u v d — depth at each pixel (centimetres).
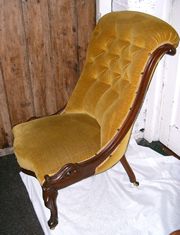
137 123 218
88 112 163
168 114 204
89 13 190
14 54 185
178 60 182
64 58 198
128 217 158
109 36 156
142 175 184
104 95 153
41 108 210
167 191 171
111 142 139
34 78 197
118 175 185
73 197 171
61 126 154
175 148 208
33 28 182
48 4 178
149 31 132
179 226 151
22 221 163
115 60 151
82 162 136
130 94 136
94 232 150
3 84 191
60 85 207
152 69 132
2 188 185
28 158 140
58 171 132
